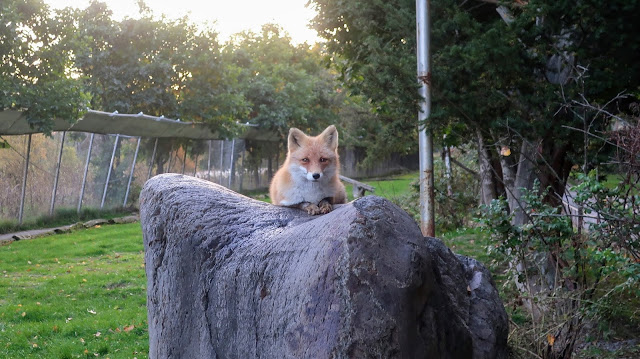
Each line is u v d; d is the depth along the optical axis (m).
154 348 4.46
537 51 6.07
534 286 6.20
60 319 8.48
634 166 4.42
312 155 4.59
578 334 5.34
